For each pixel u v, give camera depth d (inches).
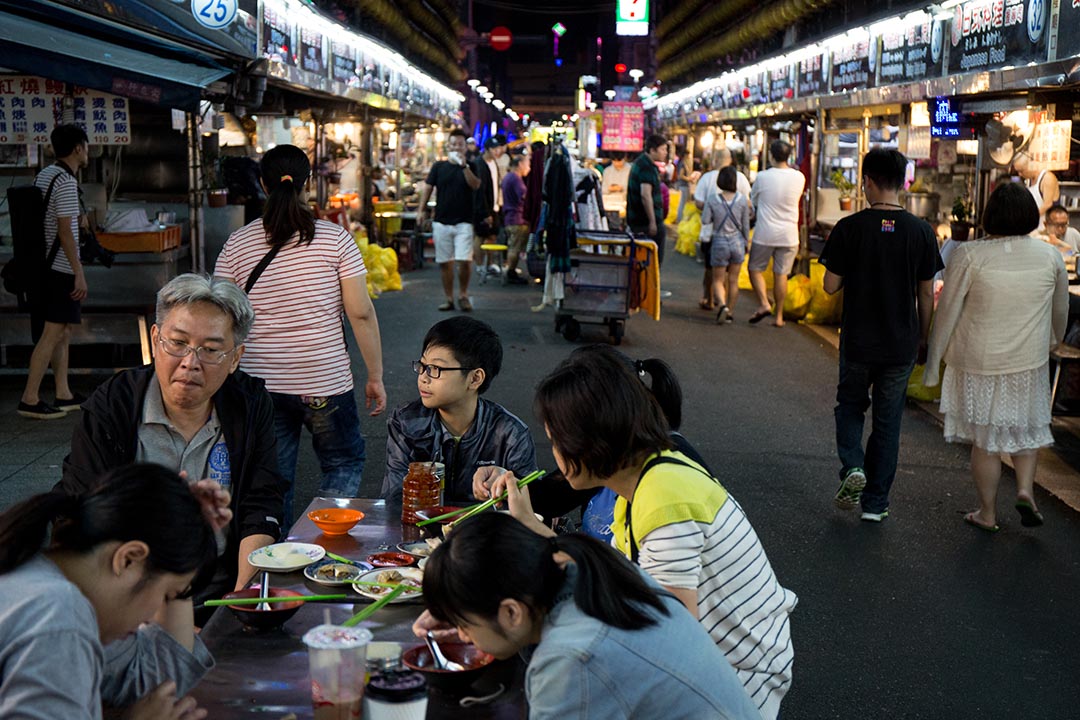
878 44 527.2
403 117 872.9
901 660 191.6
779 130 786.8
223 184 458.0
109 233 358.6
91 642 78.9
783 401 385.7
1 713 75.4
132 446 139.9
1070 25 334.3
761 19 807.7
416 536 153.0
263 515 145.3
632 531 113.1
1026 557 242.7
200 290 134.9
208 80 305.1
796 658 191.3
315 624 122.2
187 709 96.4
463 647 112.7
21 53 249.6
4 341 369.1
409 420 169.9
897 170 255.0
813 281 551.5
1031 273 243.4
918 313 260.1
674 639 87.8
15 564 79.9
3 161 378.9
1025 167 394.9
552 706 85.1
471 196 551.2
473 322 166.4
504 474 141.6
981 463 255.9
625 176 695.7
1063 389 356.5
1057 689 182.1
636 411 111.1
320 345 198.2
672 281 720.3
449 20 1103.0
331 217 616.4
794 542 249.6
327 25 525.7
